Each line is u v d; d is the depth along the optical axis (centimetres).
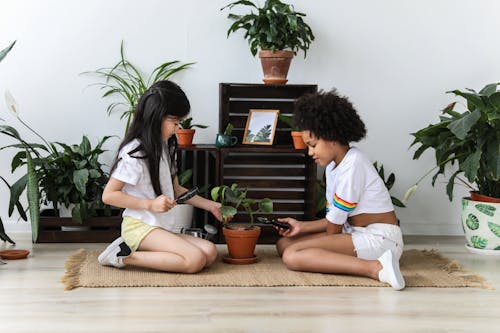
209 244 264
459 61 351
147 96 255
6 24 332
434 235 352
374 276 248
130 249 257
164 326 196
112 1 337
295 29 312
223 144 315
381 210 261
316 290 236
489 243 301
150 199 256
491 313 213
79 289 233
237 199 282
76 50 337
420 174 354
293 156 342
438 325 201
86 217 311
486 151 288
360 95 349
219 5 340
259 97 340
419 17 347
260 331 193
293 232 275
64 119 339
